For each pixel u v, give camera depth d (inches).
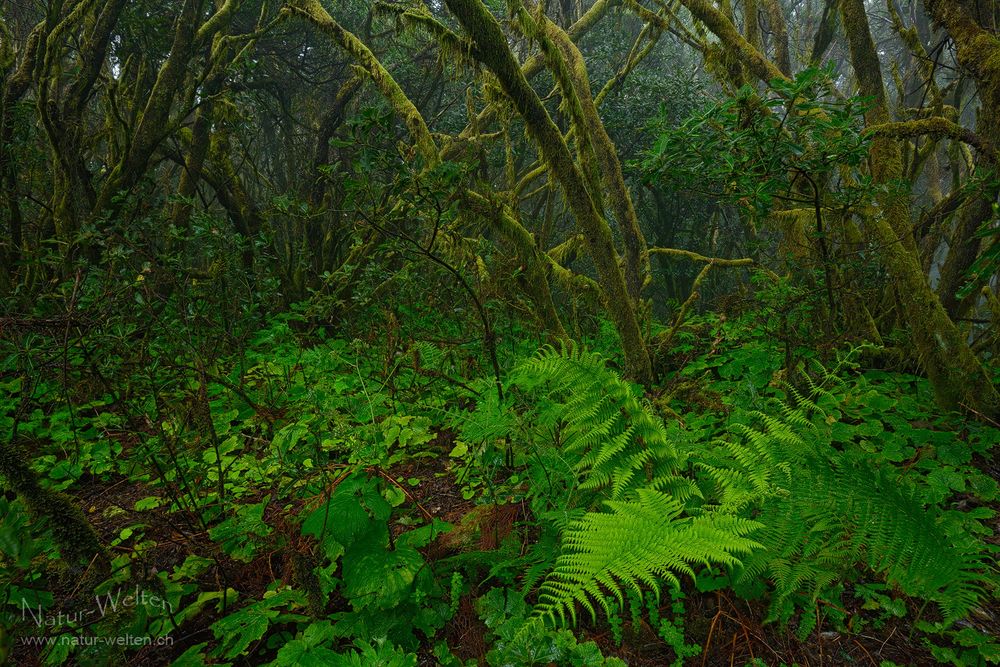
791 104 108.1
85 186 216.4
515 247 158.6
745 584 76.0
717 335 180.2
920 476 109.2
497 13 319.0
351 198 119.3
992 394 133.1
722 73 181.3
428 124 366.0
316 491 101.2
